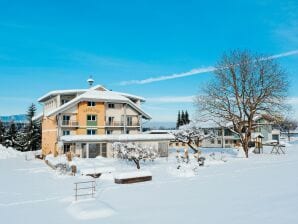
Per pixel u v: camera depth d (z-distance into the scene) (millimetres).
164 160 39656
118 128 51188
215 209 13992
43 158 48156
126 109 51656
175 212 13969
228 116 43438
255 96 42344
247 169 27891
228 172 26594
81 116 48188
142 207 15375
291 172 24391
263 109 42219
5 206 17297
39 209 16203
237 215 12727
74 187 22469
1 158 52531
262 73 42062
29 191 21703
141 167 32750
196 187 20141
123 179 23406
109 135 46500
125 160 38281
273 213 12617
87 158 42438
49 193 20562
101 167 30938
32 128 78375
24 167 37781
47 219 14227
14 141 78312
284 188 17797
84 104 48531
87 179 26203
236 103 42812
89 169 27719
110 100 48969
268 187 18453
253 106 42312
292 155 42344
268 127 78250
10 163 43500
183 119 127875
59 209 15938
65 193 20281
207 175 25453
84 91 51219
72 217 14258
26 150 77500
